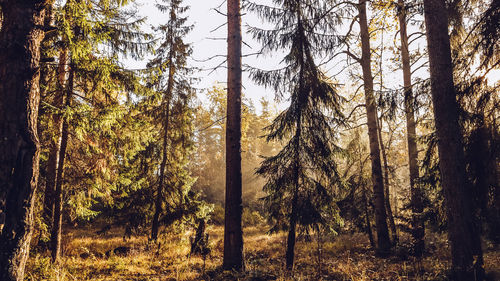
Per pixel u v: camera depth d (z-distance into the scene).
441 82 6.48
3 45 3.79
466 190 6.23
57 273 6.45
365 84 11.84
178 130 14.62
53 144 8.95
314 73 8.79
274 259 11.18
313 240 14.54
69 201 9.44
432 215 8.79
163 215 14.13
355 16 12.01
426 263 7.91
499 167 6.70
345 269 7.69
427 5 6.79
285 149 8.80
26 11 3.94
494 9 6.13
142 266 9.11
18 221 3.69
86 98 8.24
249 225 25.84
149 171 14.22
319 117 8.71
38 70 4.07
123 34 8.98
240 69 8.73
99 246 13.16
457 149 6.29
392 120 7.63
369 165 14.75
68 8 6.16
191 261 10.16
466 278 5.75
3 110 3.69
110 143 8.90
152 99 13.52
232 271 7.62
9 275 3.56
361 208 14.32
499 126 6.69
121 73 8.37
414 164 11.50
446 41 6.58
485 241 8.38
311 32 8.73
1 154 3.62
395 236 11.61
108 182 10.45
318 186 8.51
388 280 6.60
